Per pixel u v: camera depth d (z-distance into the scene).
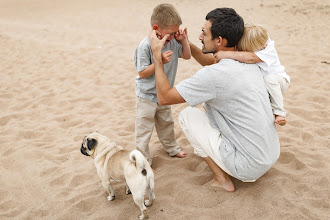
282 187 2.97
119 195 3.15
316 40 7.59
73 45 8.61
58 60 7.56
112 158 2.86
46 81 6.47
